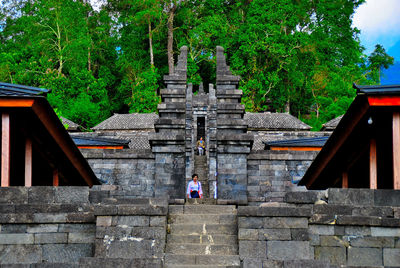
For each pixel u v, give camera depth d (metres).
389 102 14.73
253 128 57.12
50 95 64.75
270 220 12.50
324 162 20.45
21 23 70.94
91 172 22.44
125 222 12.59
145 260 12.02
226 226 14.25
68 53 68.31
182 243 13.49
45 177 21.77
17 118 16.34
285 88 73.44
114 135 46.06
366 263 12.29
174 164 24.38
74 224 12.86
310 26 76.00
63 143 18.47
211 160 37.12
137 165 27.20
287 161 27.33
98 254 12.36
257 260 11.79
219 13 75.00
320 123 65.62
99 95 69.75
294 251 12.30
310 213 12.47
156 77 70.56
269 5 70.50
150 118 60.34
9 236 12.68
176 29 76.69
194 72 70.69
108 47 77.50
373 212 12.62
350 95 68.94
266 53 71.88
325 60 75.00
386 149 18.44
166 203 13.73
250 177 27.23
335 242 12.45
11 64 66.50
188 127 45.44
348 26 76.44
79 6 74.88
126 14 78.19
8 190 13.23
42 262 12.57
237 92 25.38
